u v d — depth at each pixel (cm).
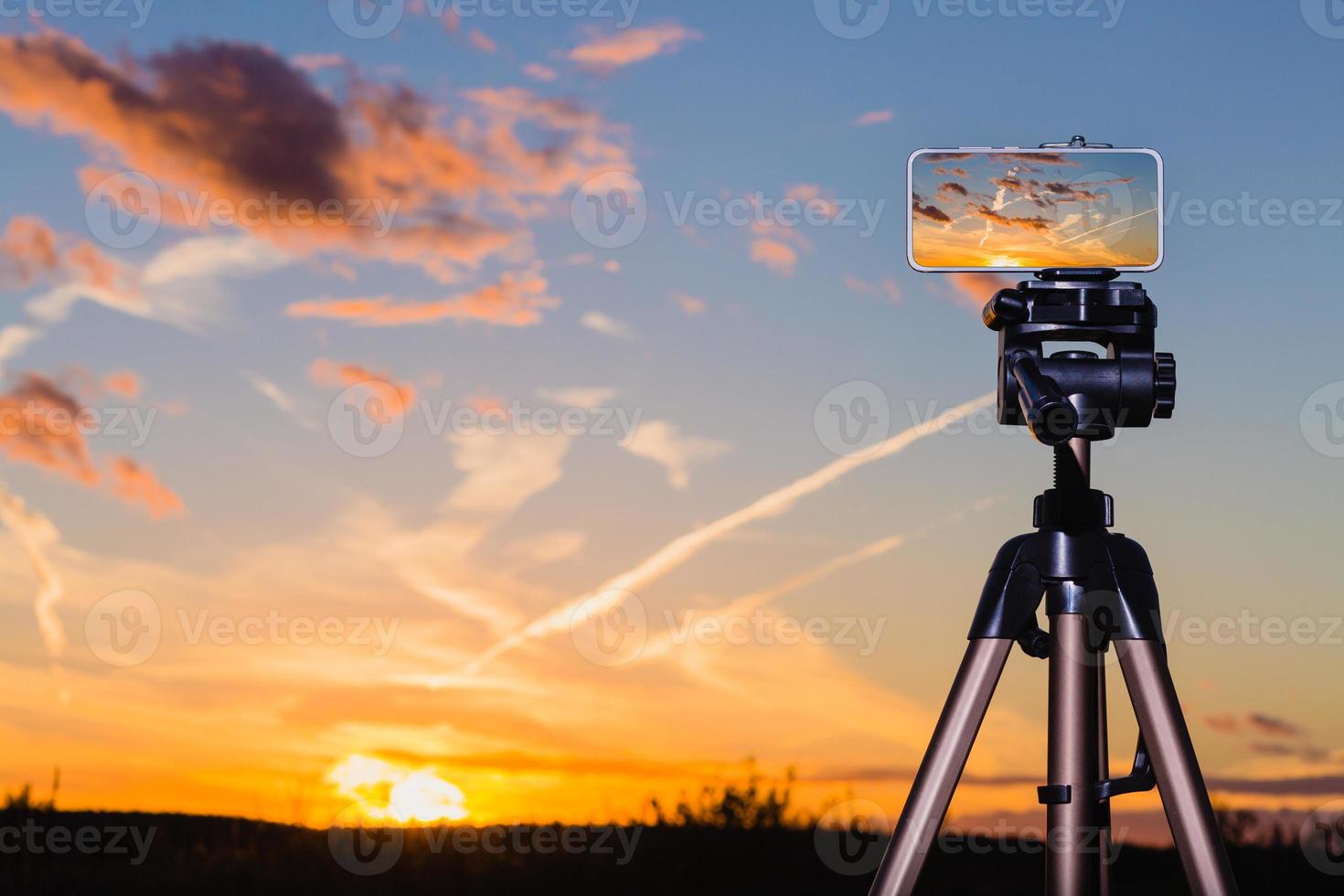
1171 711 106
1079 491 111
